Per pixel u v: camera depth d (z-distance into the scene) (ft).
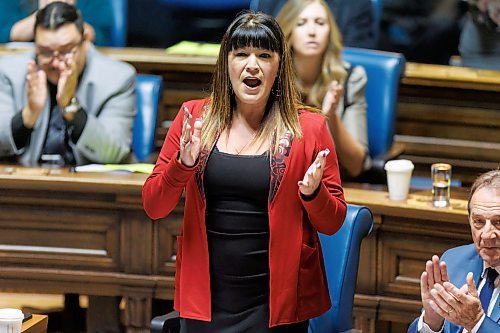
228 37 26.14
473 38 49.11
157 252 37.45
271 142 26.30
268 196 26.11
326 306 27.20
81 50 40.98
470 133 46.06
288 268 26.22
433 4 52.80
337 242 29.91
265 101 26.50
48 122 41.24
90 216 37.70
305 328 27.12
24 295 45.91
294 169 26.17
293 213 26.25
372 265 35.99
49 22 40.24
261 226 26.25
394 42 53.26
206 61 47.26
